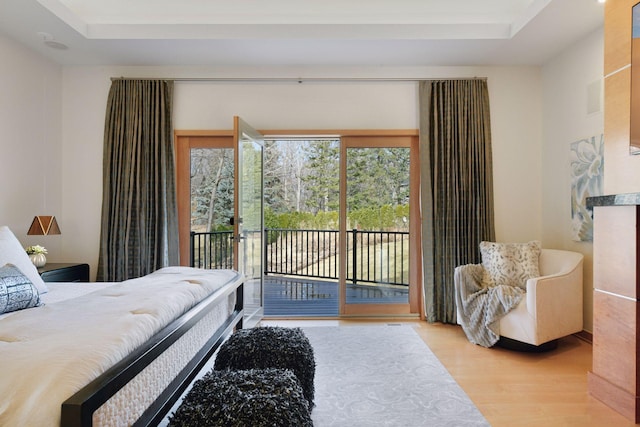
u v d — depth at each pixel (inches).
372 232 155.5
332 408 82.3
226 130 151.2
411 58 142.6
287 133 151.9
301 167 284.4
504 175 151.3
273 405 48.4
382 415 79.5
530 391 90.4
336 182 279.6
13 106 126.4
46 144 141.6
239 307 100.3
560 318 113.1
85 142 150.5
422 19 130.8
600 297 86.2
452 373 100.7
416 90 151.7
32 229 125.3
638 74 78.7
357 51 135.9
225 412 46.6
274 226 283.4
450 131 146.7
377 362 108.3
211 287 78.3
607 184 87.7
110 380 37.3
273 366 70.7
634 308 77.2
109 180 145.9
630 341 78.0
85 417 33.0
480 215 145.9
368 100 151.8
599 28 119.0
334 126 151.8
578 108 129.0
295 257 268.4
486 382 95.2
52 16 111.8
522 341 111.7
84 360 38.0
